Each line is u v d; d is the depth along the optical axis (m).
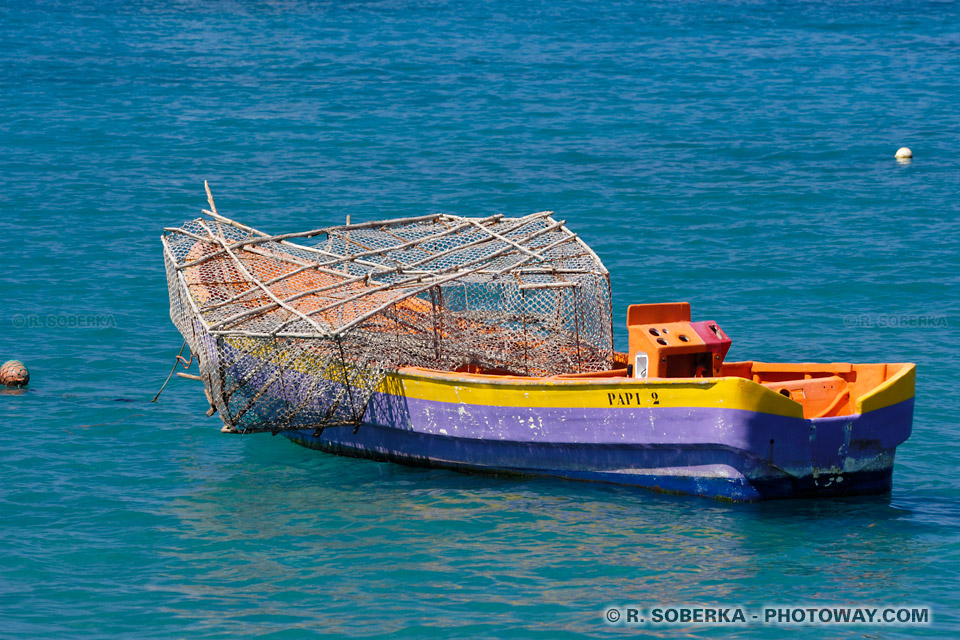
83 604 50.00
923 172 146.00
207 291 73.12
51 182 138.25
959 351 84.88
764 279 103.69
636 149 159.50
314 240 115.69
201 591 51.16
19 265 106.75
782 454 57.34
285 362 67.94
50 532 57.28
